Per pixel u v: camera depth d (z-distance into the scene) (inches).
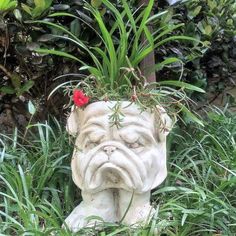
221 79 59.4
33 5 43.5
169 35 48.2
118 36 46.9
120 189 36.9
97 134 35.8
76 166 37.3
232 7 56.5
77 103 36.8
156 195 40.8
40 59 45.2
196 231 36.6
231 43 57.4
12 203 39.8
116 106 35.8
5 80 49.9
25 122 55.7
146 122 36.4
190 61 52.8
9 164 42.0
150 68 43.1
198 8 50.4
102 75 39.4
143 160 35.9
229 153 46.5
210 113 52.4
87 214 36.9
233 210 37.9
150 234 34.3
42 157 41.9
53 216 36.7
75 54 46.6
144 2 46.7
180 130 49.7
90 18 44.1
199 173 43.3
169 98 40.0
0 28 44.1
